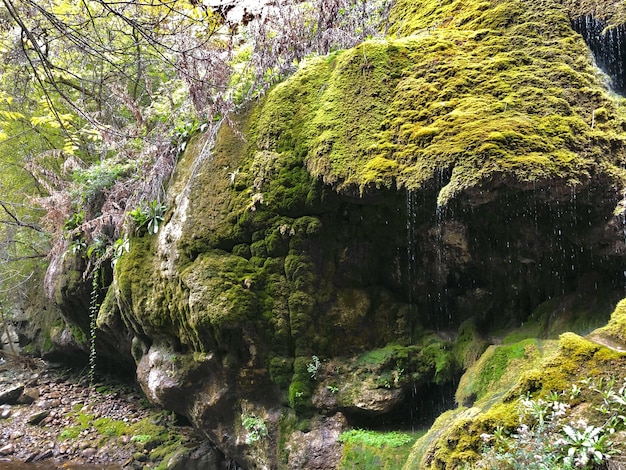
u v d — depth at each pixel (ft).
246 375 15.53
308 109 15.56
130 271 18.31
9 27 13.89
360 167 13.17
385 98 13.93
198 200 16.78
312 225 14.87
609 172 11.35
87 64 22.82
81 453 23.54
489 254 13.94
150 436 22.88
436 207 12.82
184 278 15.78
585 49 13.79
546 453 7.61
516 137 11.34
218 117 17.72
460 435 9.29
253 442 15.43
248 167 16.20
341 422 14.51
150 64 23.29
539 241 12.92
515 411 8.80
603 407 7.98
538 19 14.33
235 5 18.24
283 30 18.67
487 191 11.14
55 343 31.60
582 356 8.91
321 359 15.25
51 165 32.76
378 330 15.64
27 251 36.45
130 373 29.22
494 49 13.83
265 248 15.43
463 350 14.38
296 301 15.02
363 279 15.80
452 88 13.05
